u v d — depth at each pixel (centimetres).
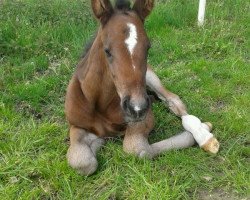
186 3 208
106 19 108
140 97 100
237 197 109
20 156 122
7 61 167
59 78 157
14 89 150
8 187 111
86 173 113
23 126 134
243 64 166
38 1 196
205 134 124
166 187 108
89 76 117
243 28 190
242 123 134
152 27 190
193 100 147
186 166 117
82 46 171
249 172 116
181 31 188
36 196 109
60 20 188
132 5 114
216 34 185
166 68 165
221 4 206
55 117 140
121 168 117
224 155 122
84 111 121
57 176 115
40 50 173
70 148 117
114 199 108
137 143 119
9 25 180
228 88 152
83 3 200
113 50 102
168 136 131
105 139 127
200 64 165
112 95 117
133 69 100
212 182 113
